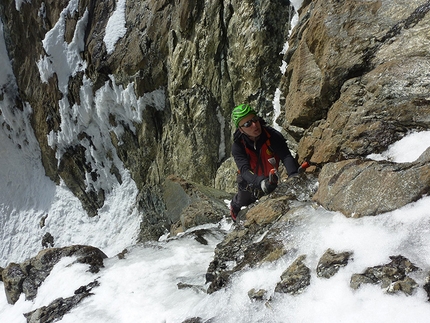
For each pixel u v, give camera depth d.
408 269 1.65
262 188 3.22
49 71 9.12
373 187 2.17
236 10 6.58
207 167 7.38
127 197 9.21
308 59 3.85
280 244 2.36
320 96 3.51
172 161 7.92
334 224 2.20
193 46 7.18
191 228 4.96
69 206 10.25
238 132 3.48
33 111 10.12
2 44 10.07
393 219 1.95
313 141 3.54
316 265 1.98
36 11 9.29
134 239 8.58
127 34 8.05
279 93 6.23
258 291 2.04
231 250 2.74
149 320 2.38
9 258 10.62
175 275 2.94
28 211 10.79
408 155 2.58
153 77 7.82
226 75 6.95
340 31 3.44
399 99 2.89
